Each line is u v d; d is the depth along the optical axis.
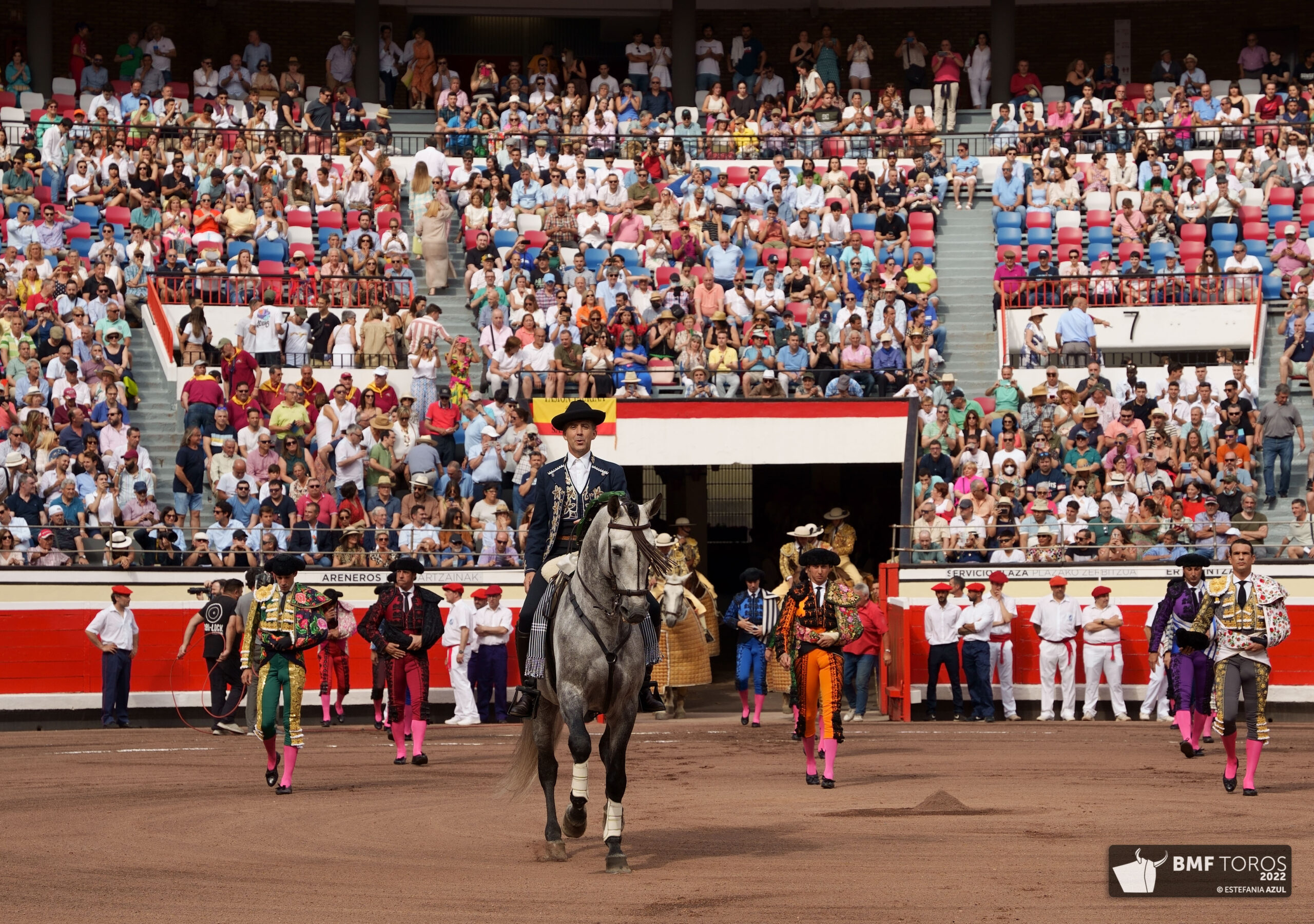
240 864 13.23
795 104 47.47
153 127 39.81
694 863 13.12
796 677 18.39
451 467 30.23
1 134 39.12
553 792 13.58
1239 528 28.20
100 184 38.88
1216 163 40.09
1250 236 39.25
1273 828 14.64
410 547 28.44
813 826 15.09
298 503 29.34
